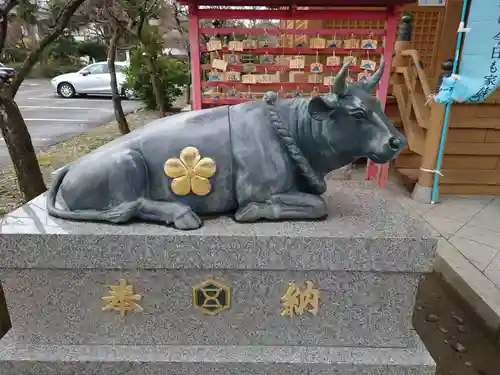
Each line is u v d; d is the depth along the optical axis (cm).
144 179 175
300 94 394
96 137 808
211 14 376
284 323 183
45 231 167
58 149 704
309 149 178
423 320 263
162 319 183
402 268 170
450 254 322
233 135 174
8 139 290
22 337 188
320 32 379
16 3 263
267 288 177
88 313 182
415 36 646
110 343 187
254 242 165
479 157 475
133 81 1134
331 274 174
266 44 407
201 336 186
